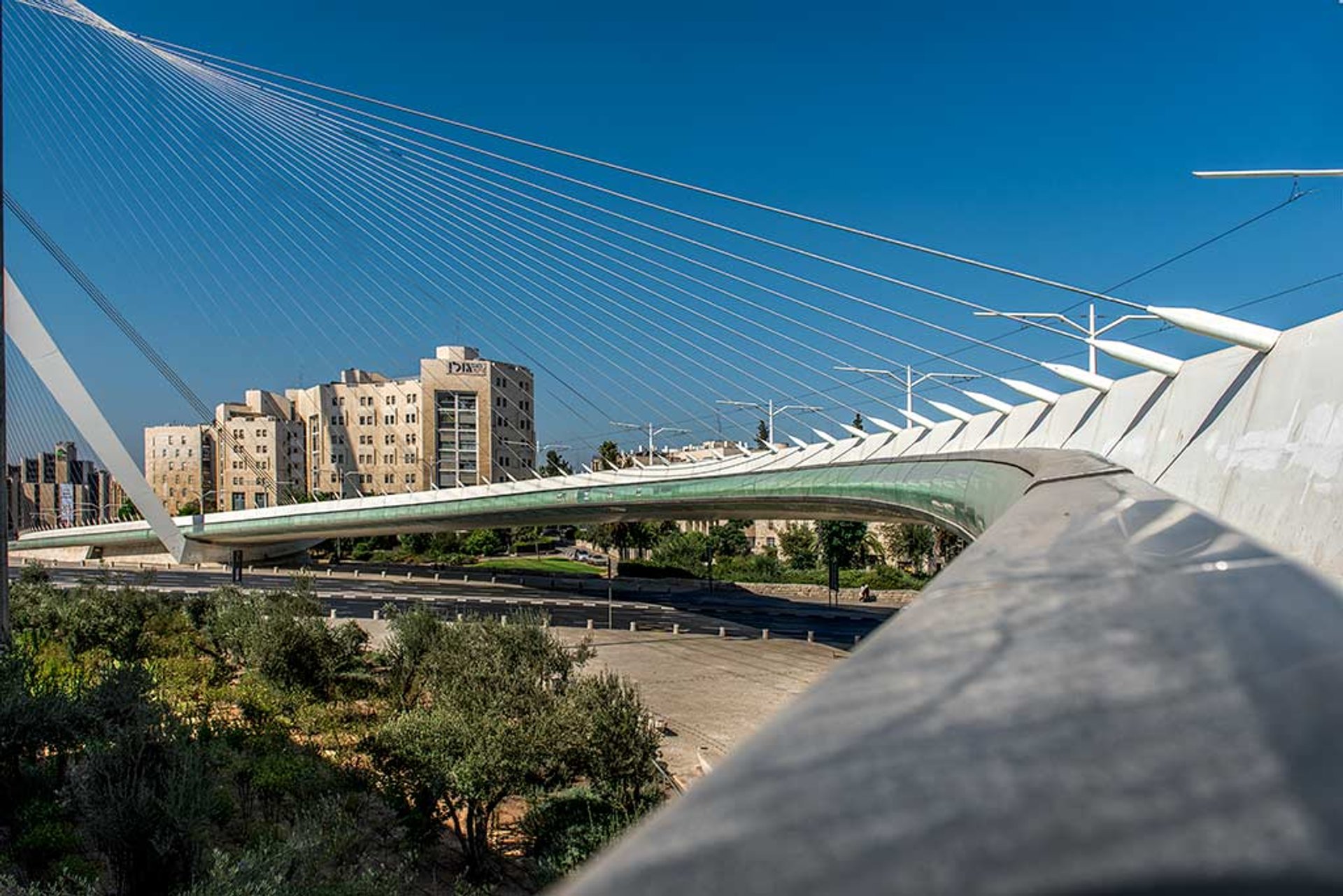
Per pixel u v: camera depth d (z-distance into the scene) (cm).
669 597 7019
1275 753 95
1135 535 271
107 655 3491
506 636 2855
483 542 10538
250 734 2381
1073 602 184
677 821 98
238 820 1831
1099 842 78
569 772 1938
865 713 125
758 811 95
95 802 1459
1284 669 123
